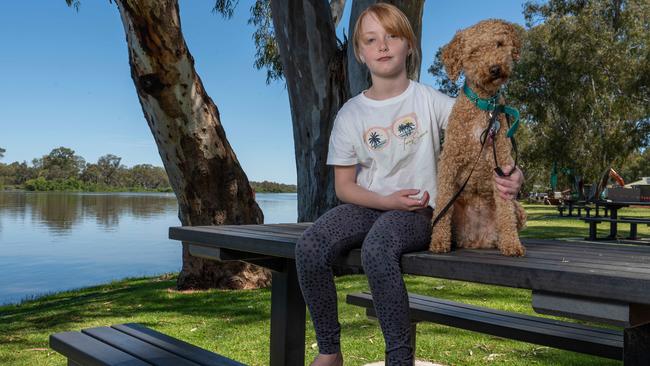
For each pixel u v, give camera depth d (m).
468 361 3.12
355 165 2.14
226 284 6.31
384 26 2.01
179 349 2.16
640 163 40.75
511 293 5.22
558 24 21.39
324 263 1.74
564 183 35.44
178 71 5.55
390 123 2.03
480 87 1.70
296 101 6.99
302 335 2.37
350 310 4.51
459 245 1.80
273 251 1.89
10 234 17.36
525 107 23.81
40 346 3.86
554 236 11.48
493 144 1.65
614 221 10.11
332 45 6.76
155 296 5.92
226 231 2.24
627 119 21.97
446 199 1.69
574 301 1.26
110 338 2.34
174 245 14.29
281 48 6.97
